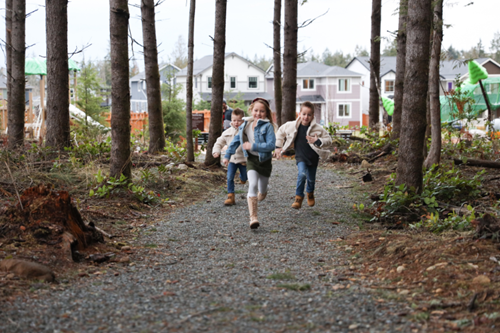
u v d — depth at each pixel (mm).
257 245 4961
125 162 7059
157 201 7148
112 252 4492
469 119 12586
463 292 3186
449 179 7418
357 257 4453
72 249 4184
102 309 3014
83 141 10727
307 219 6234
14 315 2852
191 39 10609
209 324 2783
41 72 18312
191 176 9180
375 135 14352
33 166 7867
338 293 3375
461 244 4055
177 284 3604
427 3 6520
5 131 14883
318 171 10984
